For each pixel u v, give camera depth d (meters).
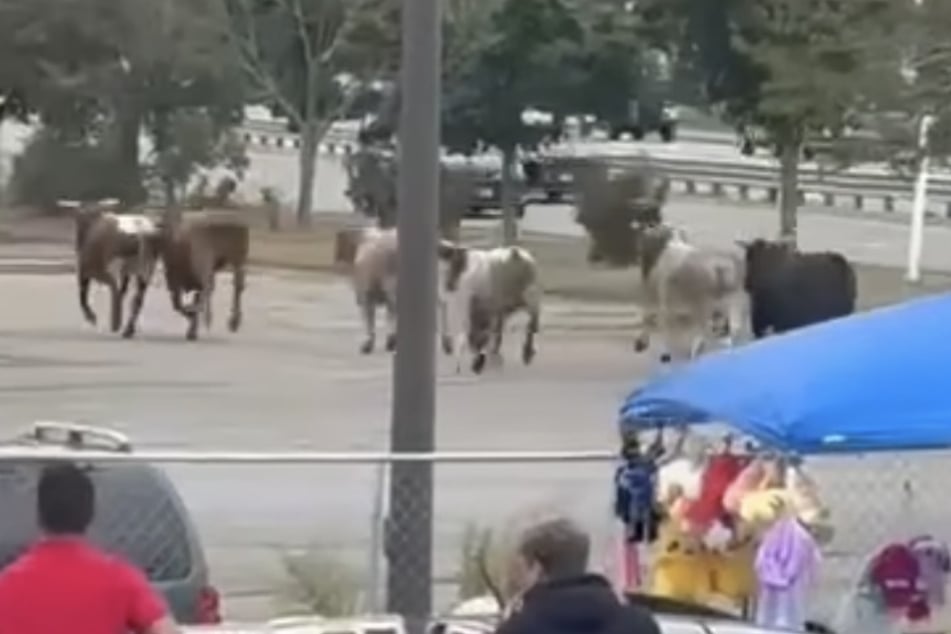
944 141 63.56
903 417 16.97
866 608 20.67
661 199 88.06
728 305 59.12
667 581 20.80
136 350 59.81
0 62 104.56
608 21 91.75
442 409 49.09
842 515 27.98
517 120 93.38
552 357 61.09
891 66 63.03
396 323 19.78
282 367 56.50
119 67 104.25
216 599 19.42
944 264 91.25
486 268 57.50
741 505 20.06
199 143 105.00
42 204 105.69
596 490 34.00
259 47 107.12
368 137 102.25
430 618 16.84
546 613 12.32
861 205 123.00
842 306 51.88
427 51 19.19
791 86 66.38
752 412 17.41
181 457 17.38
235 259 64.62
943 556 20.81
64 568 13.09
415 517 19.06
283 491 34.50
